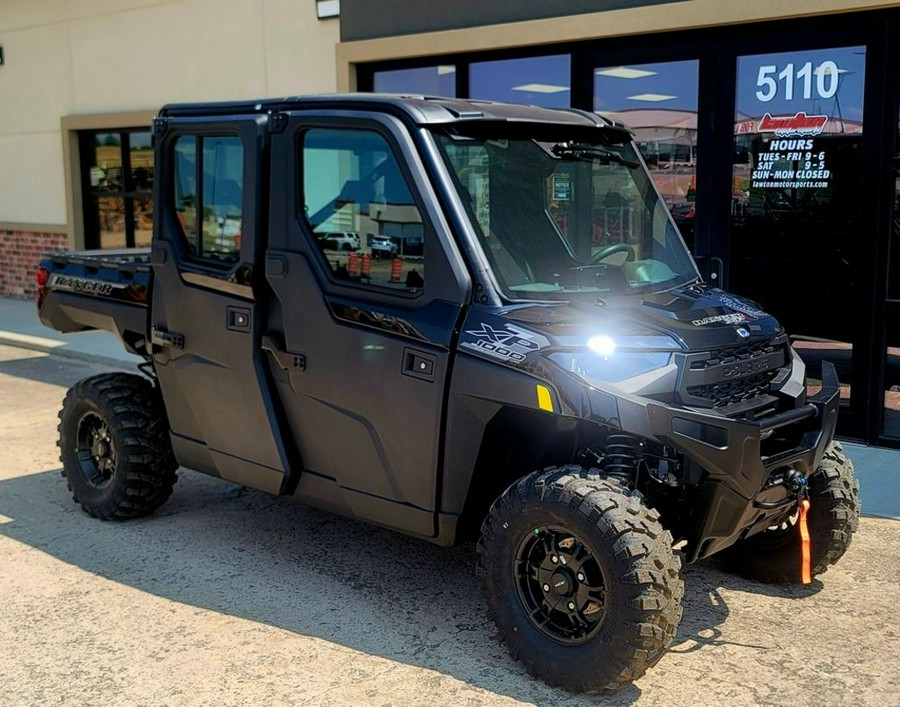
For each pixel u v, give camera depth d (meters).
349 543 5.40
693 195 7.79
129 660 4.10
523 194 4.32
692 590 4.77
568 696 3.78
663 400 3.78
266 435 4.75
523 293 4.05
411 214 4.12
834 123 7.09
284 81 10.70
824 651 4.15
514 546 3.86
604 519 3.60
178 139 5.02
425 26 9.20
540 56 8.55
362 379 4.29
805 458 4.05
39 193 14.48
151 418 5.54
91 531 5.59
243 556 5.21
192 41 11.69
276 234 4.57
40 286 6.18
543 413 3.89
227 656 4.12
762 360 4.16
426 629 4.36
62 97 13.71
